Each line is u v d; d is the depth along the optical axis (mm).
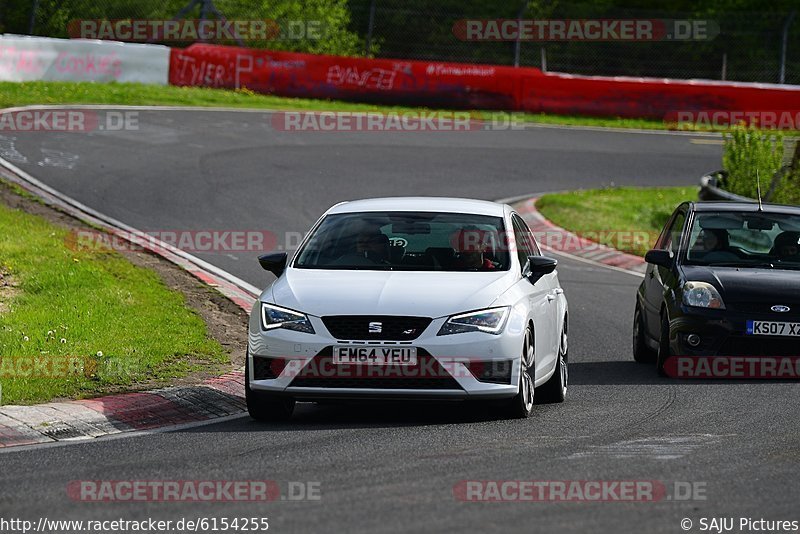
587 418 31438
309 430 29656
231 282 54500
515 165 96000
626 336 49531
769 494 22438
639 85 128000
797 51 149875
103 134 90312
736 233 76250
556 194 84750
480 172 91375
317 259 33719
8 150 81000
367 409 33750
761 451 26484
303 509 21156
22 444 27922
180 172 80750
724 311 39625
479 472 24109
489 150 101562
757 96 127125
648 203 84812
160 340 40469
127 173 78750
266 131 99750
